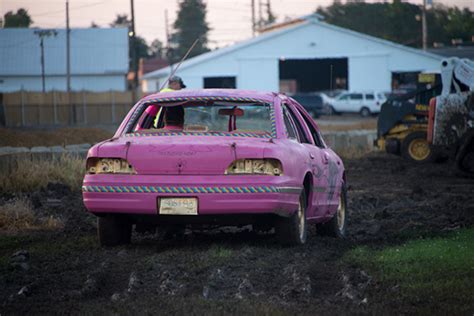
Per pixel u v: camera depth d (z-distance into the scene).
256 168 24.58
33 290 20.59
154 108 28.62
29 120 160.00
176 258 24.30
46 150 53.62
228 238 28.91
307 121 30.66
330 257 25.06
